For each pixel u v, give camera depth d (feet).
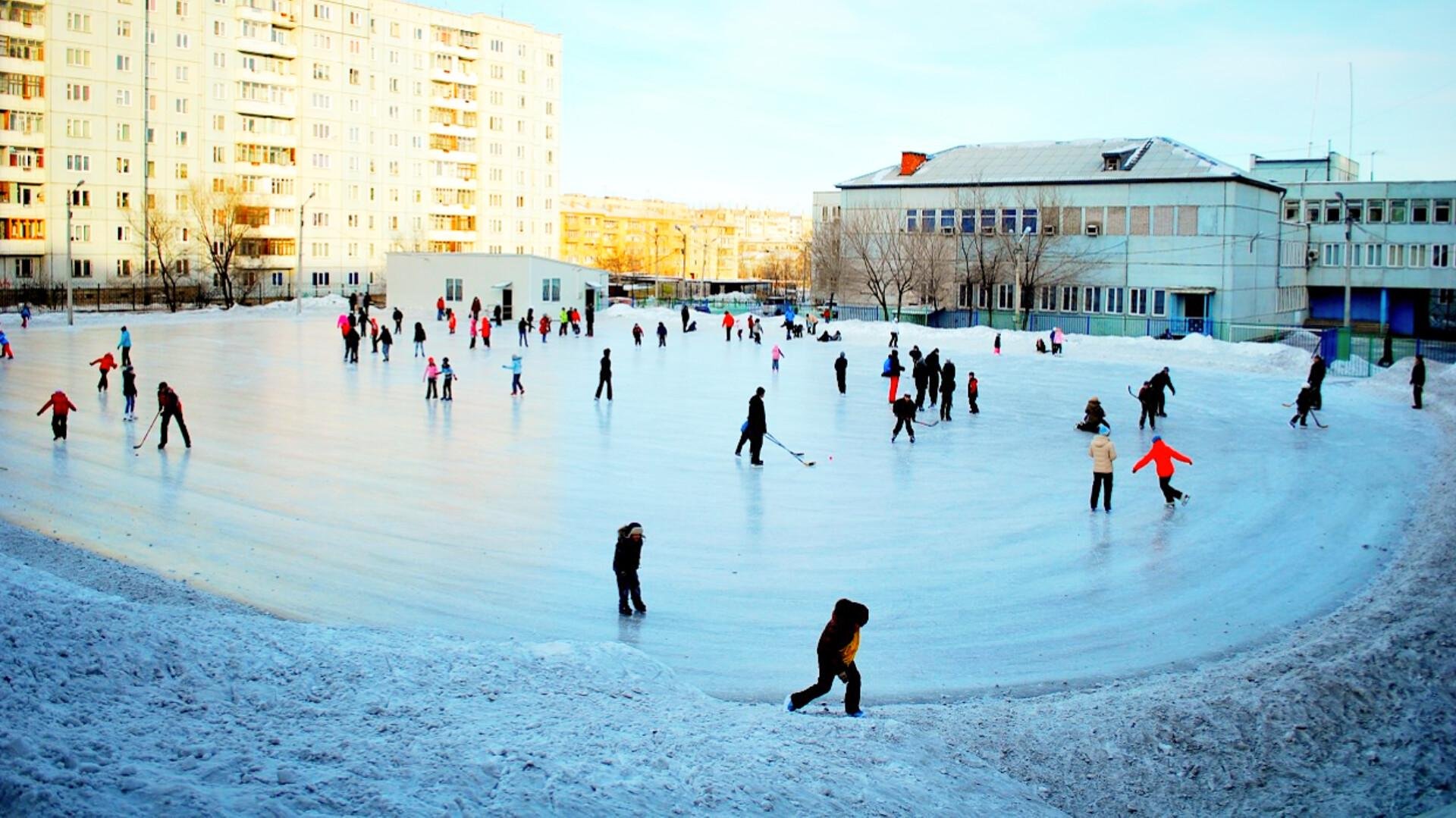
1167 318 208.64
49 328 195.83
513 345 179.63
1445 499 65.16
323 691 30.86
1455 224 243.60
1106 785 29.60
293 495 65.87
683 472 74.74
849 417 102.42
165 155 294.46
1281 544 56.85
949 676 38.88
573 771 24.72
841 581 50.01
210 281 299.17
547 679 34.09
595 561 52.90
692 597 47.60
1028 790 28.86
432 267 244.01
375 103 337.72
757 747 28.30
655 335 208.85
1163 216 210.38
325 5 322.75
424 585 48.57
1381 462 79.00
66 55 274.57
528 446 84.17
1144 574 51.47
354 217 335.67
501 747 26.32
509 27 370.73
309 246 325.42
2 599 35.60
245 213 285.64
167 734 25.86
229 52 304.09
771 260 561.84
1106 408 109.40
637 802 23.40
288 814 20.85
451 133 358.02
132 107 286.66
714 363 154.81
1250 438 90.53
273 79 312.91
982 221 230.89
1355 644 39.47
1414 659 36.35
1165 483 65.10
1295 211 258.78
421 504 64.18
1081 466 78.02
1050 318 221.66
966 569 52.13
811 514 62.90
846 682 33.76
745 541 56.80
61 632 32.35
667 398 114.52
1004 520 61.72
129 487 67.21
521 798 22.76
